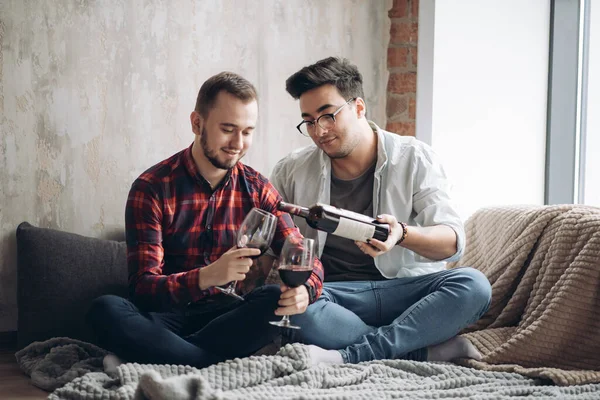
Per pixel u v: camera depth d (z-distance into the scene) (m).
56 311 2.98
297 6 3.62
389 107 3.81
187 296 2.41
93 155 3.28
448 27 3.64
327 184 2.98
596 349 2.65
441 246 2.75
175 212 2.62
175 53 3.39
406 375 2.45
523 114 3.81
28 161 3.20
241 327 2.50
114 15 3.29
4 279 3.19
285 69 3.61
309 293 2.53
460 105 3.69
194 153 2.64
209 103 2.52
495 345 2.74
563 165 3.86
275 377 2.36
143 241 2.55
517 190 3.82
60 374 2.55
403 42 3.76
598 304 2.66
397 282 2.83
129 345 2.42
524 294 2.92
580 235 2.79
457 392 2.28
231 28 3.49
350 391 2.24
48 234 3.06
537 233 2.97
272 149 3.59
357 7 3.74
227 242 2.68
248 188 2.72
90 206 3.29
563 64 3.82
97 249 3.10
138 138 3.35
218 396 1.92
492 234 3.26
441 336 2.64
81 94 3.25
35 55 3.18
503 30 3.75
